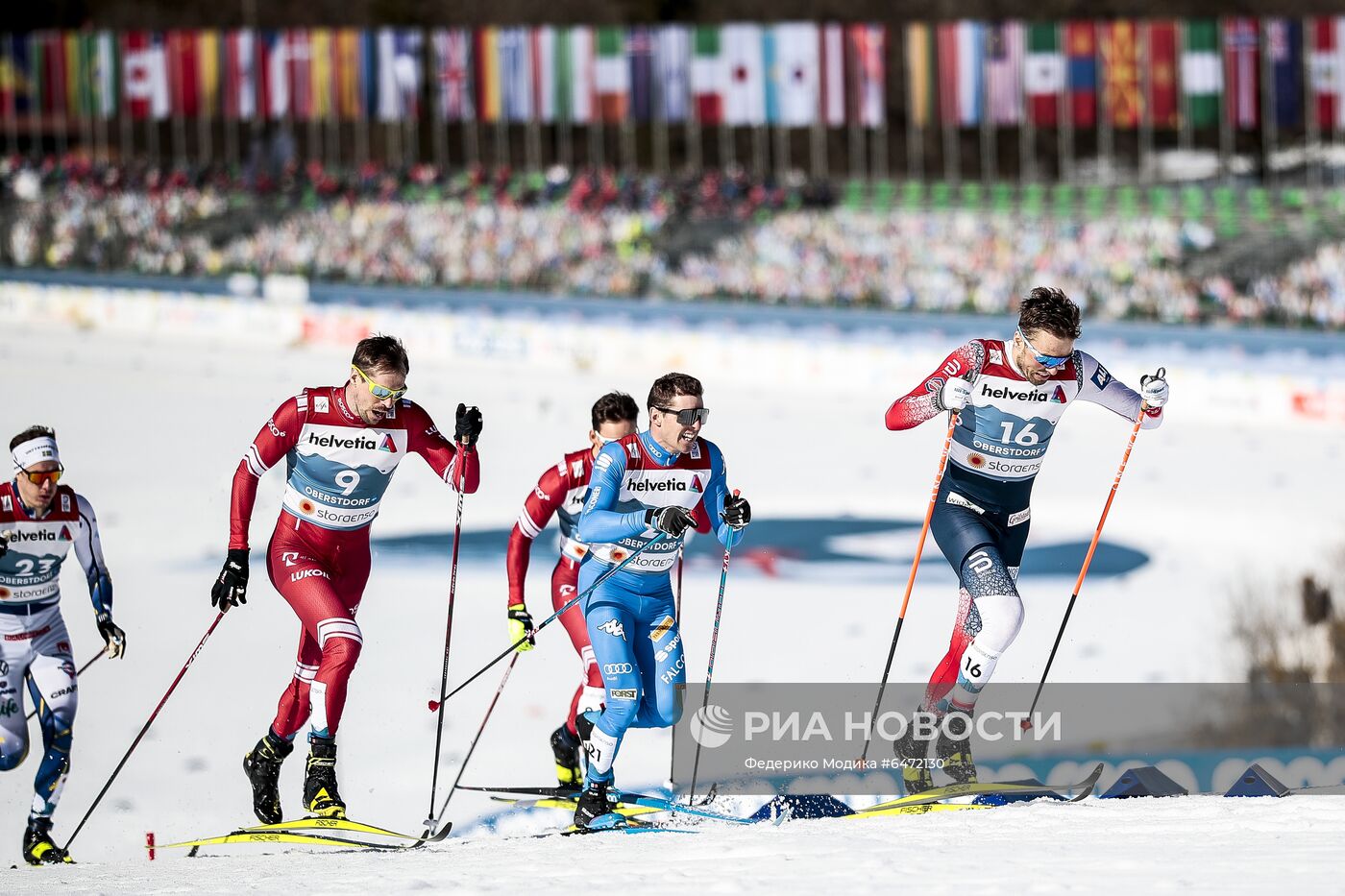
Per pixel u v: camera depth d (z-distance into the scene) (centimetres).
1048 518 5522
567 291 11694
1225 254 10700
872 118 12075
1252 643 3834
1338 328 9694
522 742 3002
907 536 5156
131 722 3142
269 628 3859
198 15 19688
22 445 2033
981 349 1817
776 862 1285
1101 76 11688
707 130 17325
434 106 17638
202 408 7775
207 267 12675
